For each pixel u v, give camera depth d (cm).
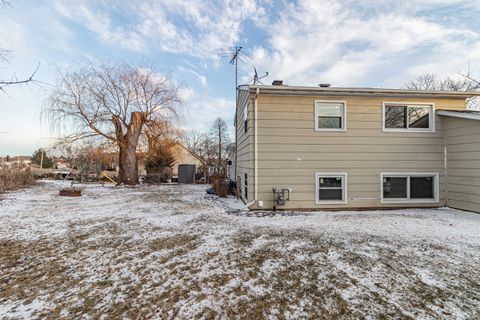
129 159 1677
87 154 1728
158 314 240
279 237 470
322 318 232
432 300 261
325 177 795
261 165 775
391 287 287
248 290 282
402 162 805
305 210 779
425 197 814
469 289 283
